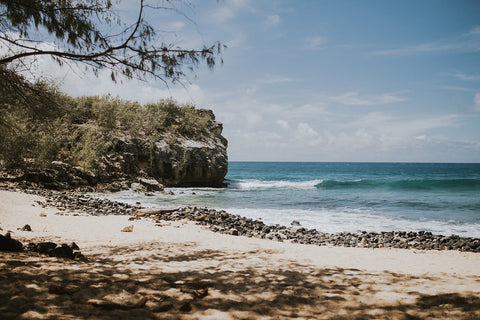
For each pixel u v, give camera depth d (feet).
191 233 33.24
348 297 13.20
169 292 12.64
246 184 120.88
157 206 57.62
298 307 11.89
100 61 15.78
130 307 10.50
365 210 61.16
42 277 12.85
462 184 116.88
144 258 20.16
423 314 11.14
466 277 18.48
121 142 84.43
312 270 18.97
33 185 60.75
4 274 12.62
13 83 14.89
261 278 16.29
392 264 22.91
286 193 90.02
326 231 43.34
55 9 15.17
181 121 108.88
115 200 62.44
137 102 102.83
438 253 29.81
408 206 67.05
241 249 26.11
